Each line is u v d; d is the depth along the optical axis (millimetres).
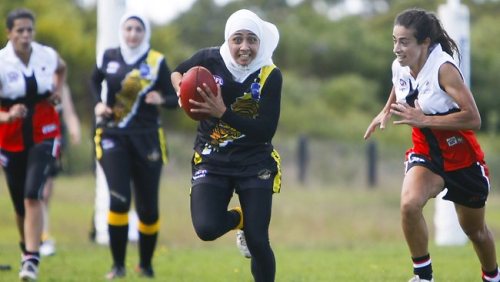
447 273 34062
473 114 24938
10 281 30766
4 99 30953
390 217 68812
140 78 33156
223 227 24656
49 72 31281
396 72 26141
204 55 25203
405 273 34188
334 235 61125
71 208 67938
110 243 33031
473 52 133375
